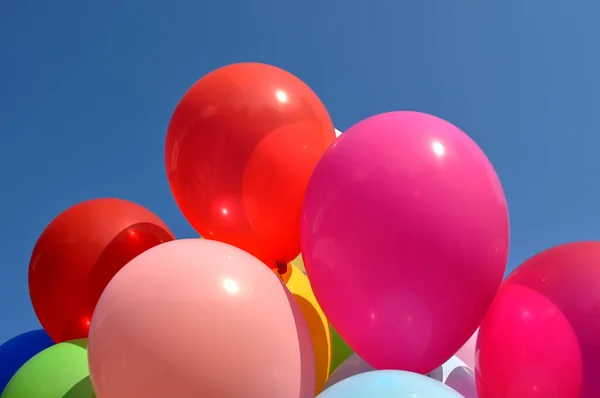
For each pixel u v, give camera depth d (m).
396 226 1.06
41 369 1.36
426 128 1.15
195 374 0.92
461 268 1.07
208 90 1.41
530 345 1.07
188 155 1.38
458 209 1.07
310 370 1.05
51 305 1.58
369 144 1.12
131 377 0.94
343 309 1.16
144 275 1.02
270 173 1.34
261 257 1.47
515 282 1.19
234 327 0.96
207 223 1.43
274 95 1.39
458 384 1.36
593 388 0.98
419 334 1.13
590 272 1.08
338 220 1.10
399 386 0.86
